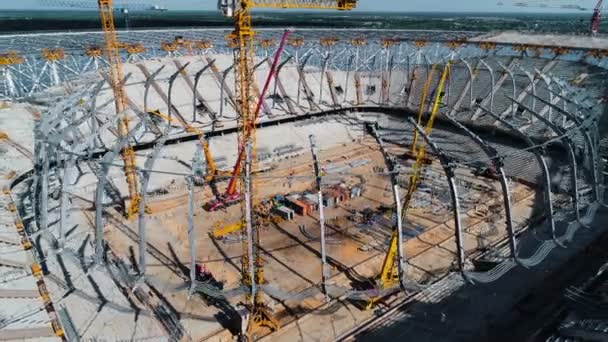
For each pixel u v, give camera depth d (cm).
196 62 9656
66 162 4541
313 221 5716
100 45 8569
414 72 10631
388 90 10638
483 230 5459
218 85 9281
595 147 5722
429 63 10688
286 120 9475
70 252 4072
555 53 9262
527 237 5256
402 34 11944
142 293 4075
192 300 4084
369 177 7244
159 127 7862
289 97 9875
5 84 7838
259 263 4209
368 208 6075
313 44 11075
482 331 3734
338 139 9162
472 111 9169
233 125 8506
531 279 4425
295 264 4734
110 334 3491
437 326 3822
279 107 9538
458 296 4209
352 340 3675
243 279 4144
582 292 2953
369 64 11575
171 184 6681
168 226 5503
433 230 5456
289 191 6569
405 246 5091
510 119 8456
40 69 8606
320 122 9625
